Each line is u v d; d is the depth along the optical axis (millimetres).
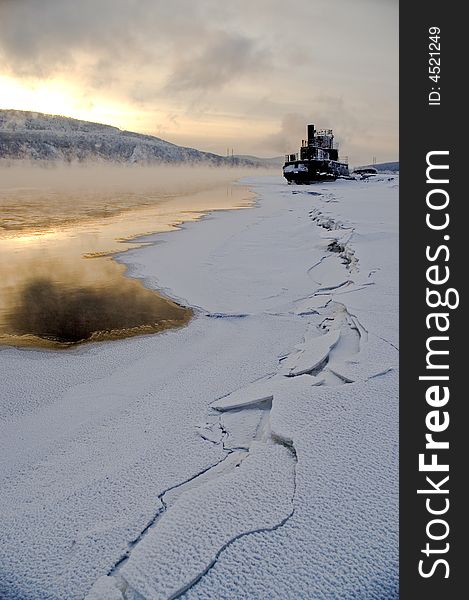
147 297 11008
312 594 3189
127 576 3363
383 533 3580
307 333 8328
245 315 9445
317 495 3945
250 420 5496
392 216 19297
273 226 20531
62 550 3795
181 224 22219
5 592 3463
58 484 4586
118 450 5090
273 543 3543
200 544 3564
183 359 7512
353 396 5379
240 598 3191
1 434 5551
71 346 8250
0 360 7641
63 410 6027
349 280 10594
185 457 4898
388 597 3178
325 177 52438
